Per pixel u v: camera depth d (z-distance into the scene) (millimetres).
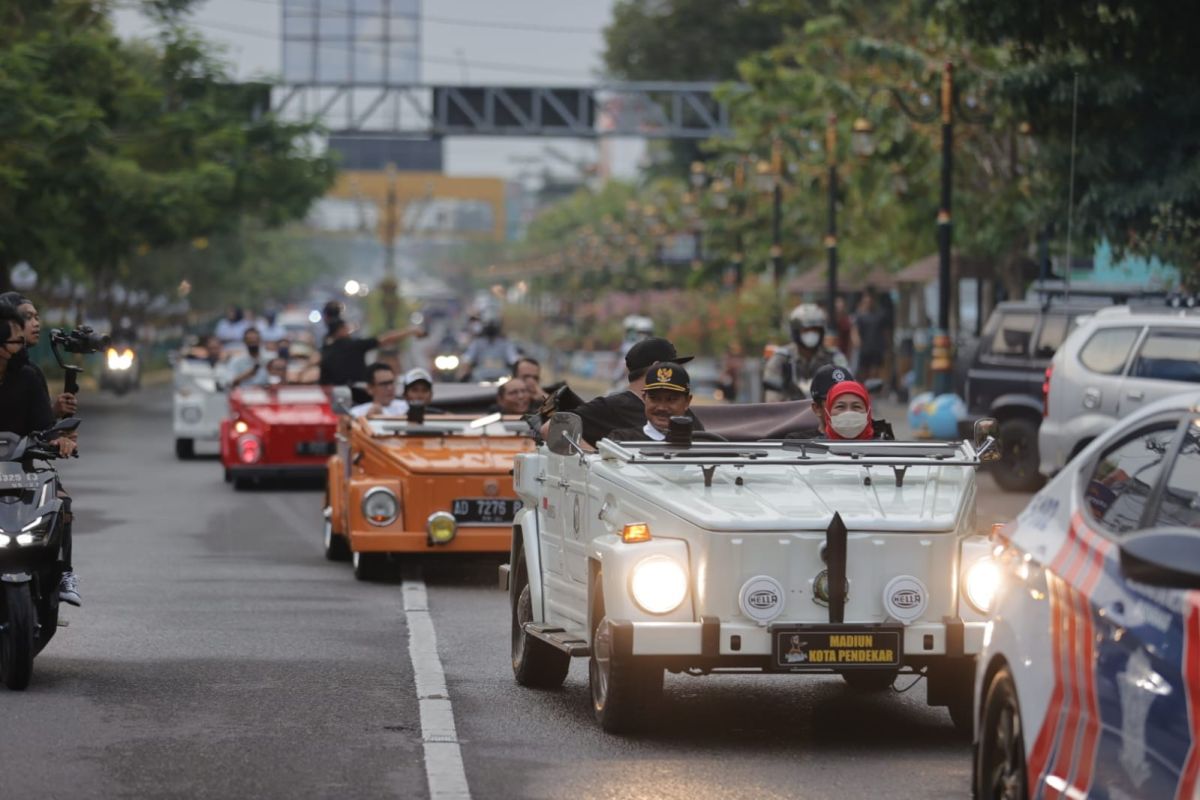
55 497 27375
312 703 26453
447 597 38500
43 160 102812
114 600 37500
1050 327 63250
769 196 135875
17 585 26922
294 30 187000
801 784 21547
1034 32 64312
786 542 22797
